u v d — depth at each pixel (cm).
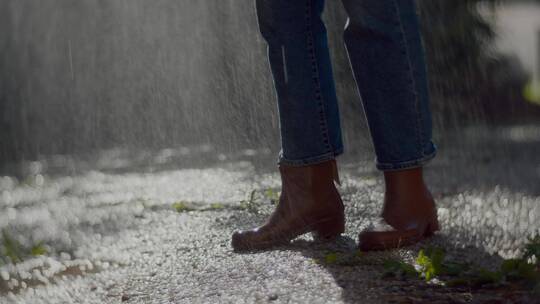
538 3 1848
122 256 389
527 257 298
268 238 372
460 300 260
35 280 342
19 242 444
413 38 341
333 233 384
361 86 349
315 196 376
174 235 439
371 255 332
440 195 543
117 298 303
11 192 809
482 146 1102
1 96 1806
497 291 269
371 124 349
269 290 285
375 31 339
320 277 298
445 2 1512
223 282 306
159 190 750
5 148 1625
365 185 600
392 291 273
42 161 1407
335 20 1061
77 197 727
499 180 640
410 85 341
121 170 1091
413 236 342
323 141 373
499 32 1669
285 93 371
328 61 377
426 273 287
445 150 1062
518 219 394
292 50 365
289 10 363
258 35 1006
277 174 812
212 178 841
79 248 421
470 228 376
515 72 1781
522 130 1402
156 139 1476
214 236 421
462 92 1515
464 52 1530
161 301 289
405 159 344
